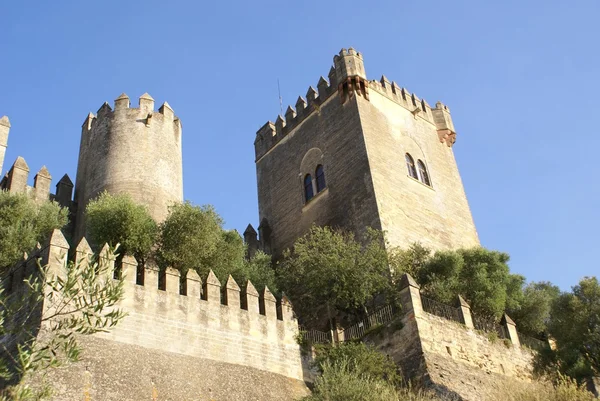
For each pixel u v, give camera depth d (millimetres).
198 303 29562
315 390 27047
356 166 43594
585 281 32406
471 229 46906
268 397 28344
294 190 48000
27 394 16391
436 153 49531
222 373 28031
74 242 39281
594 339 30500
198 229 34375
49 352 22609
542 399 28094
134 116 44031
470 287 36781
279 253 46469
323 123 48188
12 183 38594
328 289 34562
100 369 24328
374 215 40719
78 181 43844
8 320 24906
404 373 30203
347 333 34219
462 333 32906
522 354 35094
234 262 35812
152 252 34156
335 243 37031
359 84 46938
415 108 50281
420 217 43281
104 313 26297
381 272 35875
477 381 30875
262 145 53469
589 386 31859
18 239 32375
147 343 26938
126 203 34500
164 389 25516
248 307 31203
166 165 43094
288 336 31781
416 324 31031
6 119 41312
